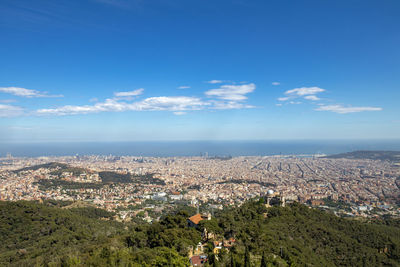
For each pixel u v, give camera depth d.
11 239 117.06
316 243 96.56
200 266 69.88
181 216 105.06
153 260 71.69
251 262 68.12
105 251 80.19
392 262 90.25
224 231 95.31
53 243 111.62
